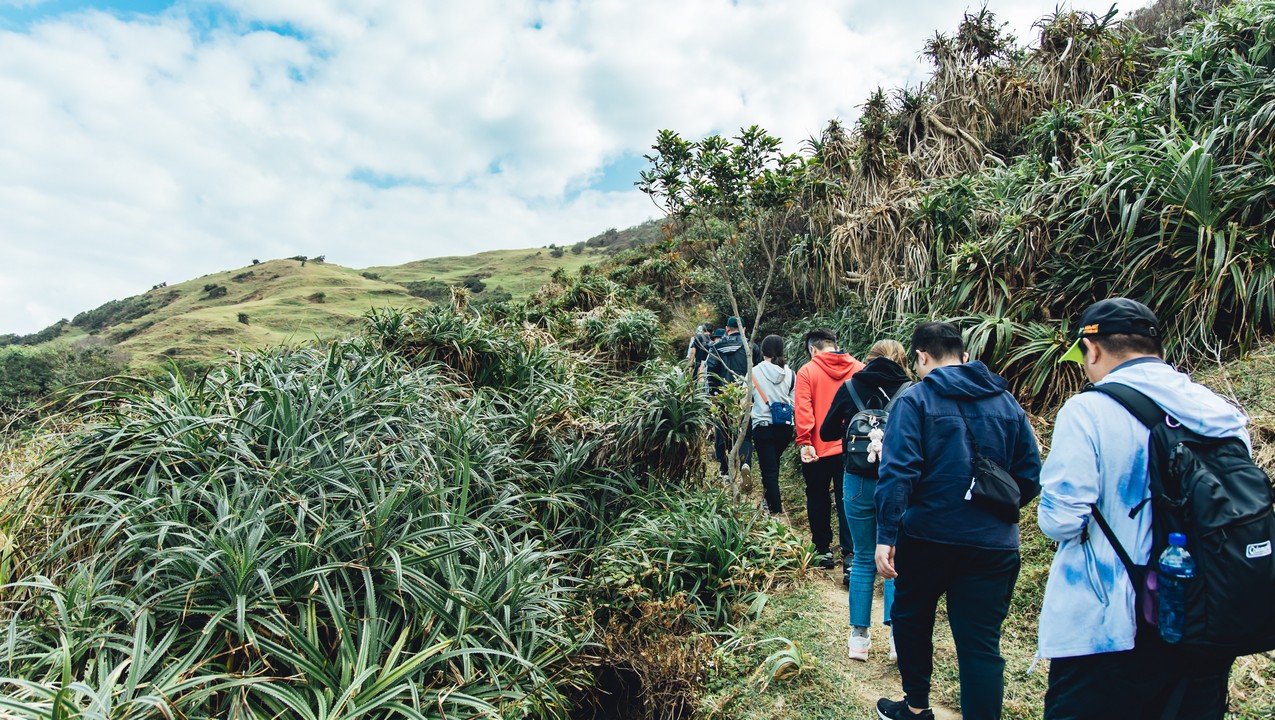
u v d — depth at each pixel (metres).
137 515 2.88
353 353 5.00
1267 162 4.23
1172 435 1.42
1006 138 7.98
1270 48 5.02
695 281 10.55
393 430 3.98
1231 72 5.01
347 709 2.30
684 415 4.75
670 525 4.12
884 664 2.96
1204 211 4.14
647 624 3.25
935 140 8.24
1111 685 1.49
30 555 3.03
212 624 2.39
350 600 2.83
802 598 3.68
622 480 4.73
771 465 4.94
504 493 4.00
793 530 4.76
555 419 5.15
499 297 40.09
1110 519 1.50
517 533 3.73
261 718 2.29
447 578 2.99
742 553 3.98
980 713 2.00
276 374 4.19
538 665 2.88
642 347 9.02
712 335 7.25
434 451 4.02
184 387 3.88
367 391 4.21
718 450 5.97
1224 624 1.26
